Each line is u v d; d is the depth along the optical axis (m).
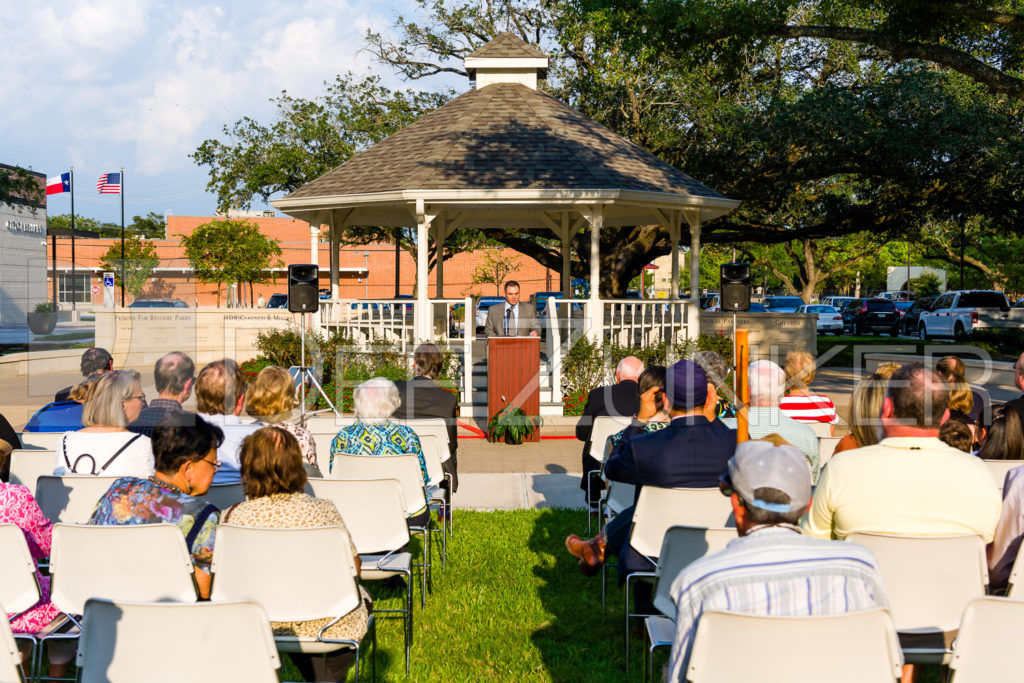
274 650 2.83
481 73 16.91
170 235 50.03
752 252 57.75
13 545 3.65
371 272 49.25
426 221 13.66
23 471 5.47
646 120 21.69
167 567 3.56
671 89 21.33
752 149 20.39
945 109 18.88
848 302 42.59
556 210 17.33
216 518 3.79
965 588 3.42
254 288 45.31
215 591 3.64
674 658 2.63
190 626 2.81
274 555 3.59
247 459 3.70
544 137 14.88
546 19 25.78
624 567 4.47
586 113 22.91
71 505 4.53
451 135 15.03
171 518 3.71
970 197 20.66
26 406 14.14
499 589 5.59
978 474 3.53
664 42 13.42
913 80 19.11
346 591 3.63
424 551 5.23
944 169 19.66
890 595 3.45
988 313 28.56
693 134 21.70
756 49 13.65
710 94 20.45
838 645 2.48
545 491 8.48
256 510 3.66
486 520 7.30
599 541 5.36
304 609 3.63
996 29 14.78
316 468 5.06
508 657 4.55
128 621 2.83
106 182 38.16
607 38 14.34
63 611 3.65
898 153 18.84
